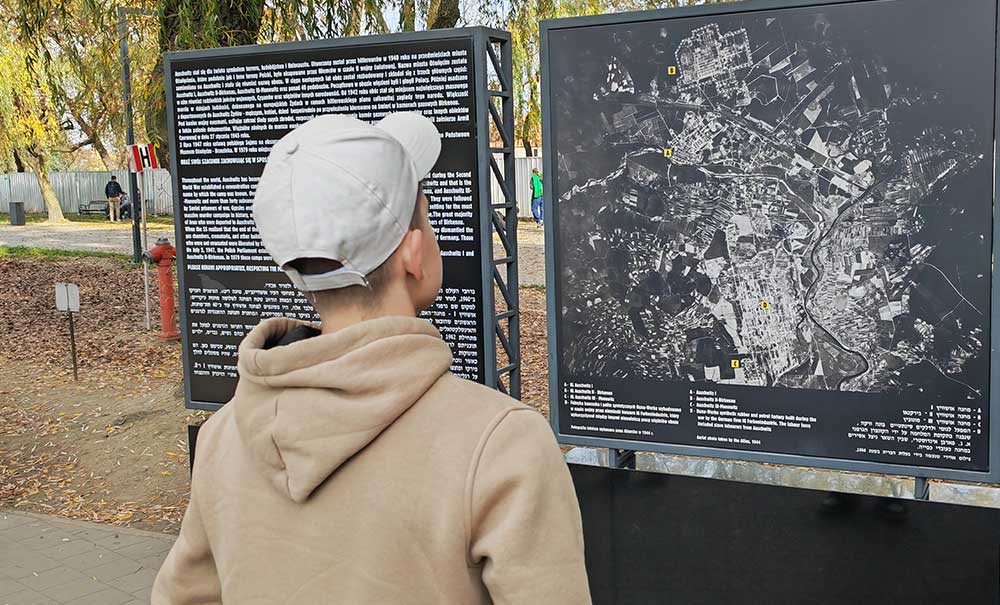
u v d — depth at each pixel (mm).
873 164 3424
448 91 4051
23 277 18641
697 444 3838
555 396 4062
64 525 6059
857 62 3404
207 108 4543
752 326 3688
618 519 3957
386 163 1287
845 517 3543
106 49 10047
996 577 3328
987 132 3258
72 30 10430
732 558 3750
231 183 4559
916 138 3355
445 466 1181
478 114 4004
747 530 3715
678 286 3795
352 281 1272
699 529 3801
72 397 9602
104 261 20891
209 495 1378
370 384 1190
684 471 3971
